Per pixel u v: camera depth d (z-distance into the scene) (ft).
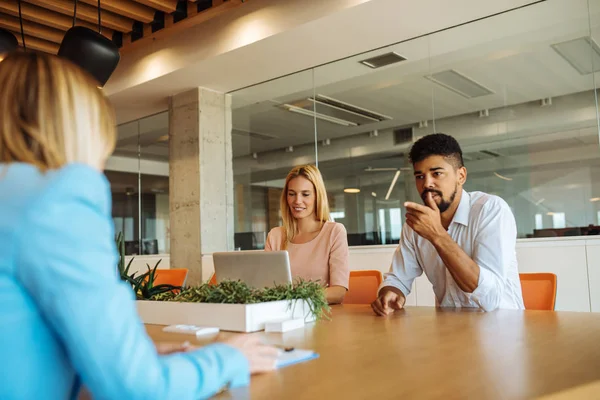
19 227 2.01
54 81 2.37
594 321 5.36
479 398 2.74
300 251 9.76
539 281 7.86
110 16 16.22
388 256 16.26
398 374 3.29
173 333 5.49
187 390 2.30
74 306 1.99
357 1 13.33
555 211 13.84
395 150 16.28
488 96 14.78
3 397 1.98
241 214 19.52
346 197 17.19
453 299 7.58
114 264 2.25
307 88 18.03
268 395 2.87
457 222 7.38
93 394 2.09
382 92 16.44
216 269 7.29
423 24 14.49
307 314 6.16
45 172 2.22
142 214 22.99
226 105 20.20
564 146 13.70
